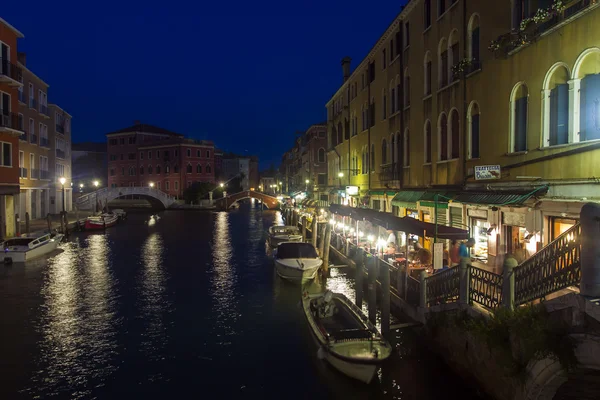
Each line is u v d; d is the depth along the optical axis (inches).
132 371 398.6
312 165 1841.8
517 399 265.3
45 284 705.0
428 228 428.5
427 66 642.2
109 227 1628.9
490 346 282.0
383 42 856.3
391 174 795.4
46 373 394.3
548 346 233.0
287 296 630.5
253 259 937.5
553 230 380.5
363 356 351.6
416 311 426.0
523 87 415.5
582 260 224.1
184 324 516.1
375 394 344.2
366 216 602.5
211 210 2632.9
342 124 1263.5
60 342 463.2
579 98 343.6
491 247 473.7
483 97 482.0
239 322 521.7
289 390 363.9
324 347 373.1
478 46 501.0
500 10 447.2
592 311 214.2
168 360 420.2
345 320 441.7
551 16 357.4
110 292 656.4
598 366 216.5
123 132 3097.9
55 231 1185.4
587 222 221.1
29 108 1366.9
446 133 585.6
